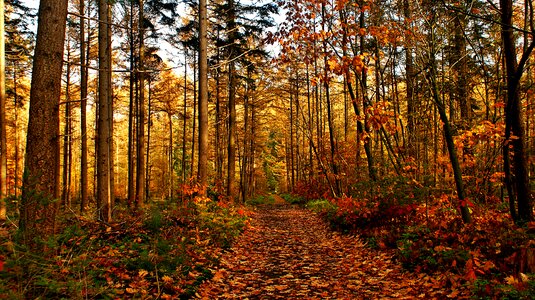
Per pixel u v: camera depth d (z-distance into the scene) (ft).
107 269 18.01
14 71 61.21
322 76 33.83
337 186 64.18
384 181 32.96
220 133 92.48
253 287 20.52
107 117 37.65
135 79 61.98
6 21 52.19
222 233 31.86
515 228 22.89
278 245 33.60
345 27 34.35
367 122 33.12
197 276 20.71
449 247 21.22
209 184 45.06
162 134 132.05
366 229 32.27
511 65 24.50
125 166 151.53
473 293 15.53
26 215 14.61
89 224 28.43
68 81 63.00
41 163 16.52
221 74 72.79
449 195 31.83
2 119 33.19
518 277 15.02
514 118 25.75
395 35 34.06
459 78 41.47
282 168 177.37
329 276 22.49
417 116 39.75
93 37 53.93
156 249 20.99
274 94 84.69
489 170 34.40
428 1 31.45
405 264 22.20
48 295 12.89
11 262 11.76
